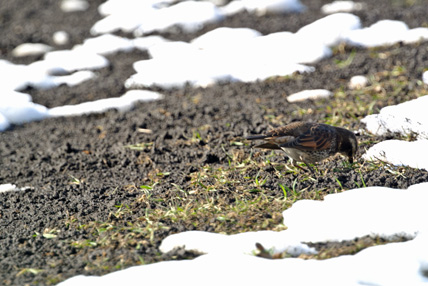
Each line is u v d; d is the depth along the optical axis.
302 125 20.97
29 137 29.08
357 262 13.95
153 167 22.84
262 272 13.59
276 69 33.09
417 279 13.38
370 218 16.02
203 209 18.00
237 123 26.66
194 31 42.06
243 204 17.97
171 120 28.11
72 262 15.50
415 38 33.84
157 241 16.31
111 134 27.67
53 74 37.91
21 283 14.41
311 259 14.54
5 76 36.62
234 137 24.95
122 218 18.09
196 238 15.73
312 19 40.72
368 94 28.06
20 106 31.66
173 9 44.69
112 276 13.84
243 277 13.41
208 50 36.91
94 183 21.84
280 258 14.64
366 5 42.34
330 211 16.58
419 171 19.52
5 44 44.28
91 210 19.06
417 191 17.03
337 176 19.64
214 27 42.00
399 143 21.19
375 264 13.82
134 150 24.86
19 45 44.00
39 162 24.97
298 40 35.62
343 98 28.11
